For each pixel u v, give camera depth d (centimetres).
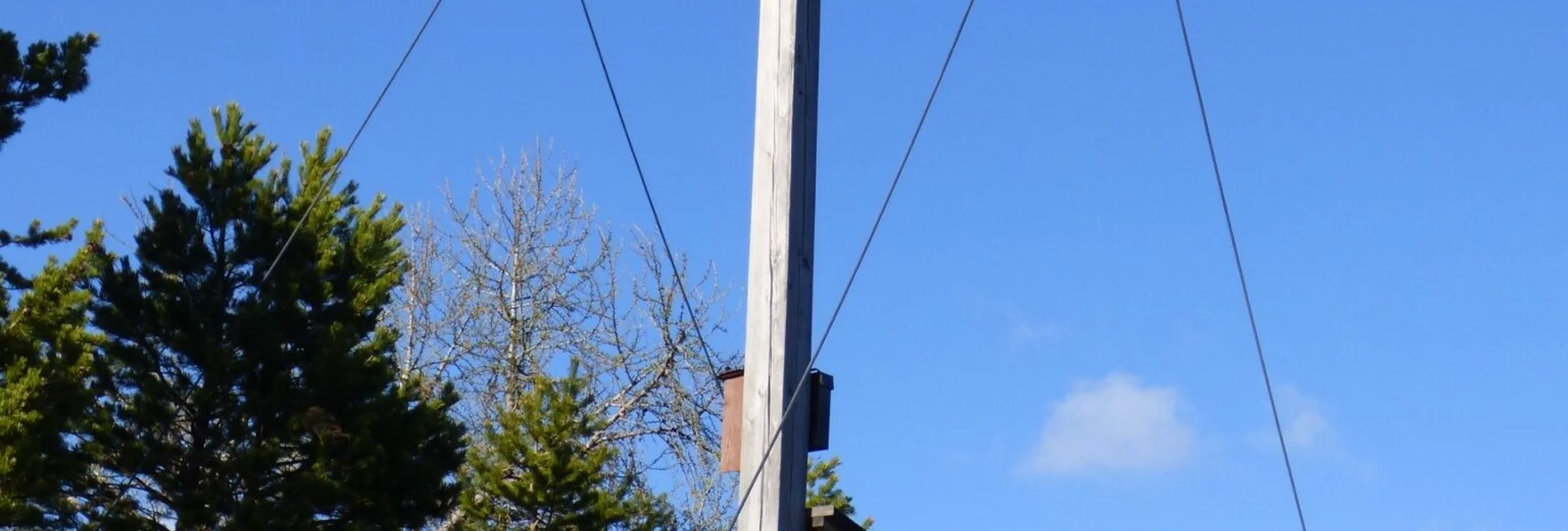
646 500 2127
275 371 1752
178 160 1811
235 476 1675
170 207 1777
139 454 1662
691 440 2273
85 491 1677
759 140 780
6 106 1533
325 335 1766
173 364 1748
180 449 1702
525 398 2075
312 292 1802
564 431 2044
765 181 770
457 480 2066
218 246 1803
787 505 720
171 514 1742
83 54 1568
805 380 740
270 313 1755
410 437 1770
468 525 2002
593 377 2325
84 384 1656
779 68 788
